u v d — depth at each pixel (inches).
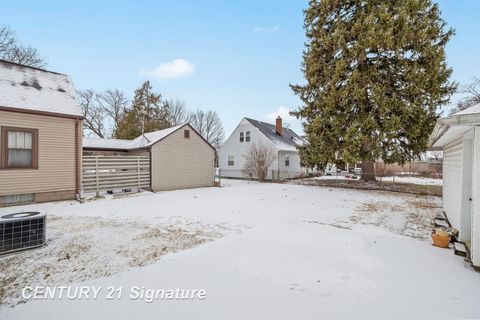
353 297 111.6
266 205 362.6
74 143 408.8
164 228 233.5
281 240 191.3
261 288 119.5
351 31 516.1
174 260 153.0
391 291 117.3
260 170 787.4
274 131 999.6
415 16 486.3
